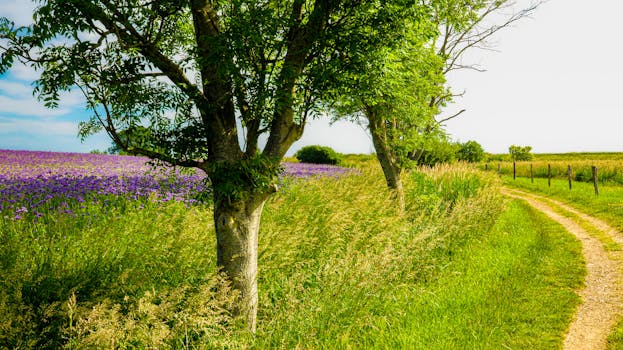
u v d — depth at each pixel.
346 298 5.55
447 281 7.34
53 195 9.66
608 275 8.22
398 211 10.72
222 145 4.97
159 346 4.03
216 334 4.47
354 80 5.56
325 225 7.96
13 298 4.31
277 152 5.18
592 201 17.28
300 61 5.14
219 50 4.27
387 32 5.50
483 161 47.19
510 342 5.33
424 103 12.32
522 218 14.70
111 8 4.28
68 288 4.79
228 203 5.02
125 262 5.44
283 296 5.71
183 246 5.83
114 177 13.30
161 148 5.22
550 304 6.68
